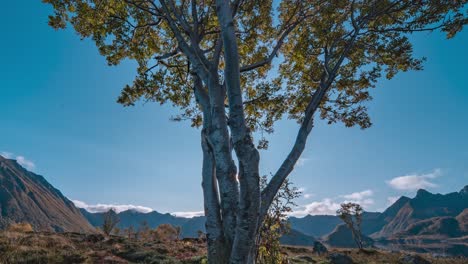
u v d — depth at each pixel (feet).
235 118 19.17
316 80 36.50
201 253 76.48
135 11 40.01
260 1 40.22
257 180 18.53
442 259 101.55
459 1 30.89
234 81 19.65
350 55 35.47
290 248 116.26
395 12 34.12
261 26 42.57
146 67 43.62
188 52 27.30
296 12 40.01
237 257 18.28
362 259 98.43
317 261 86.53
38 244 67.67
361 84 36.27
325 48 32.32
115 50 41.57
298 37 40.50
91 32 41.19
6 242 64.54
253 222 18.22
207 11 36.45
